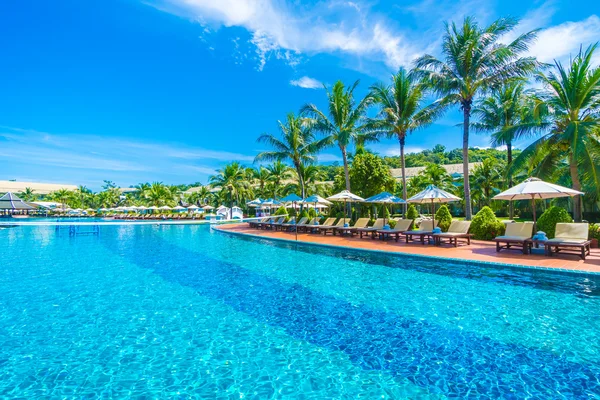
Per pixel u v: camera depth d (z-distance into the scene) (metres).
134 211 56.75
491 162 32.47
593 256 9.11
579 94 12.49
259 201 29.02
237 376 3.74
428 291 6.96
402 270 9.11
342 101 22.89
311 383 3.57
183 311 5.95
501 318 5.31
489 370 3.75
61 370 3.88
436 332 4.85
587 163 12.43
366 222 17.16
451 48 16.86
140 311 5.97
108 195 77.19
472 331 4.84
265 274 8.94
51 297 6.85
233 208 45.88
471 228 14.31
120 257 12.19
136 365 4.00
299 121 26.02
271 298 6.70
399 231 13.87
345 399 3.27
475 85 16.30
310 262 10.67
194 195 66.25
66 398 3.31
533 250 10.38
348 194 17.94
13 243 17.50
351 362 4.03
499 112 20.77
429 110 19.41
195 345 4.55
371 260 10.71
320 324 5.27
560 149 13.72
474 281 7.68
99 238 20.28
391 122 21.80
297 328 5.12
